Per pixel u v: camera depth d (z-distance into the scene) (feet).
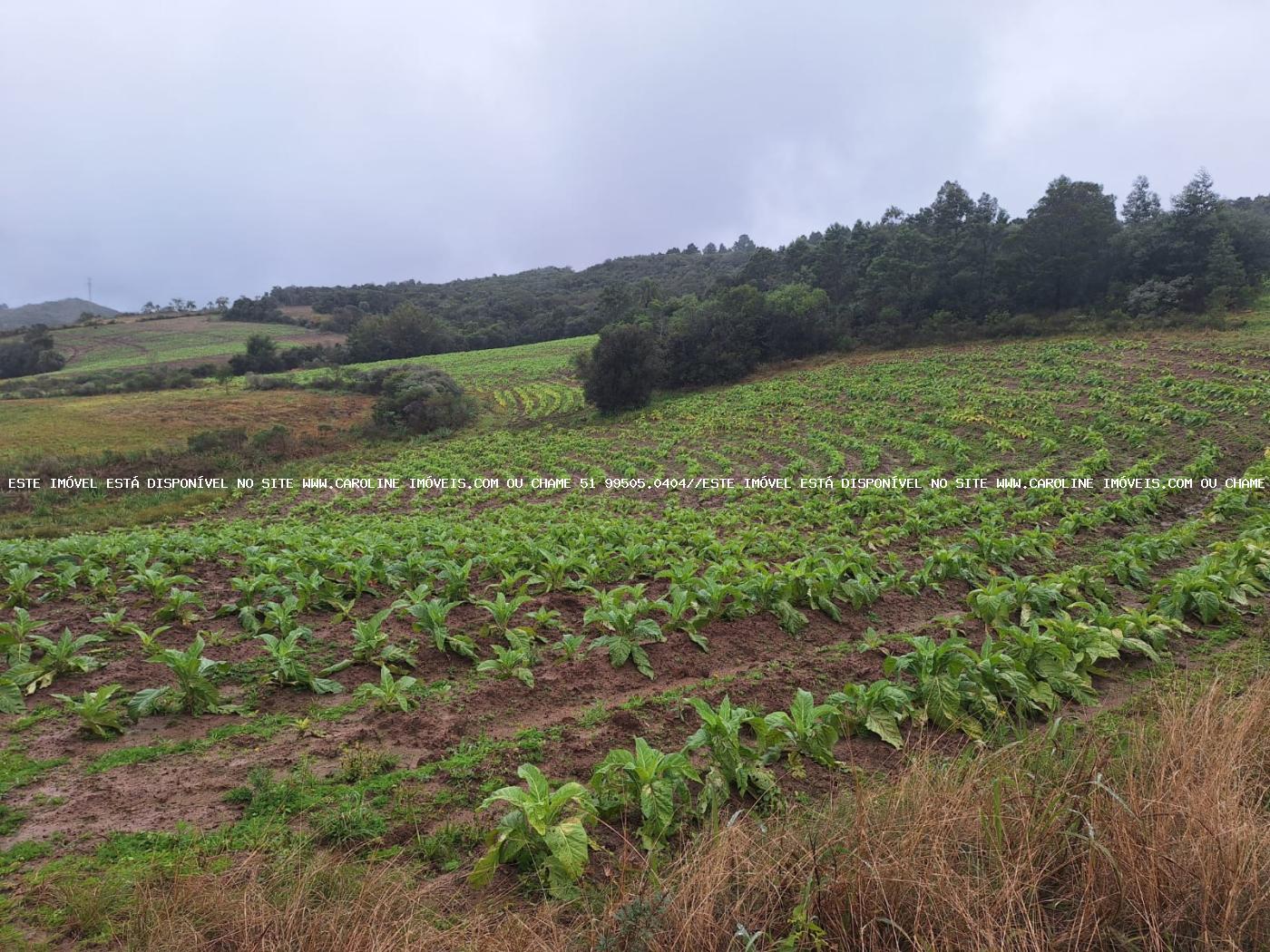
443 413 152.15
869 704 18.58
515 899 12.55
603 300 296.71
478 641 26.50
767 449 104.58
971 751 17.11
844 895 11.30
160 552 39.81
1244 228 165.48
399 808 15.23
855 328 184.55
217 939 10.76
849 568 34.19
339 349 262.88
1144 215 197.88
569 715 20.29
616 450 116.88
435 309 386.93
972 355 144.97
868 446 94.17
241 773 16.57
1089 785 13.52
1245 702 16.71
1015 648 21.80
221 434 127.24
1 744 17.66
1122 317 146.00
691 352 171.12
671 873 12.09
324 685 21.13
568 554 37.83
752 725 16.80
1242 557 32.73
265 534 49.85
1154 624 25.45
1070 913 11.34
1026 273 166.91
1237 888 10.43
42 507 91.40
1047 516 57.16
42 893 12.09
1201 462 64.85
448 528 55.72
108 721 18.24
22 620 23.32
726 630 27.86
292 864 12.89
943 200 201.98
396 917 11.50
